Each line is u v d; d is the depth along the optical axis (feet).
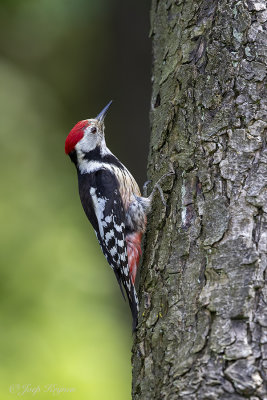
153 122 29.68
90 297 46.47
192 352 20.67
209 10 27.40
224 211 22.85
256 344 19.76
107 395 41.39
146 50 57.82
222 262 21.77
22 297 45.39
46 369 41.68
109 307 46.55
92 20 56.13
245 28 25.71
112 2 57.31
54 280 46.57
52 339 43.37
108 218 31.94
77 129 34.45
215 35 26.25
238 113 24.58
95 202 32.76
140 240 29.96
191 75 26.61
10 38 58.44
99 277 47.78
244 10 25.90
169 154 26.68
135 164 55.83
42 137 56.65
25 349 42.65
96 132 34.53
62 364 42.06
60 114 58.39
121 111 57.31
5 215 50.31
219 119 24.93
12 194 52.03
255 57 25.21
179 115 26.66
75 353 42.88
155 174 27.53
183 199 24.66
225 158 24.04
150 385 21.93
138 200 29.19
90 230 50.96
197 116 25.80
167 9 30.63
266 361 19.38
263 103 24.47
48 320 44.34
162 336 22.41
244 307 20.43
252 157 23.57
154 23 31.99
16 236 48.98
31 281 46.29
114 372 42.80
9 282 46.09
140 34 57.82
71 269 47.39
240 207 22.61
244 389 19.06
